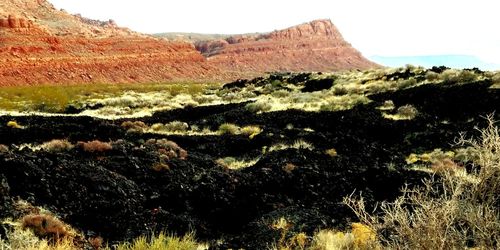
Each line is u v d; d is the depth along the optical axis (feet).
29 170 35.37
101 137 62.08
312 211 34.47
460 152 53.01
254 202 37.78
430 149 60.03
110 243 29.66
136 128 71.15
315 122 76.18
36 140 59.16
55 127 65.46
